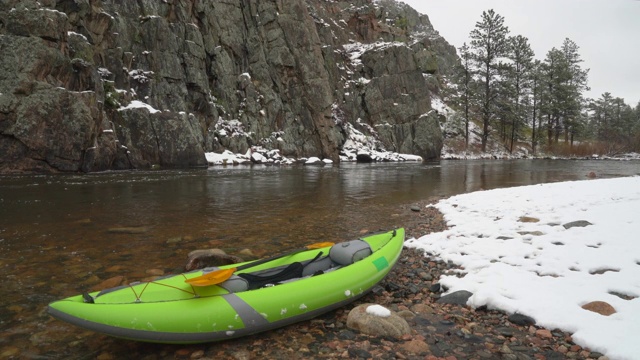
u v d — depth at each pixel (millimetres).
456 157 46594
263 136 33719
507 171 26266
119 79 24656
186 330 3484
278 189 15914
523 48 51938
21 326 4164
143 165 23594
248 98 33281
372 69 44594
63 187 14617
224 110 31781
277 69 35625
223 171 23312
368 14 52719
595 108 83938
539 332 4008
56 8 21453
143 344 3848
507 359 3570
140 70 26328
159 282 3949
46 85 18766
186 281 3719
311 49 37031
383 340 3900
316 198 13648
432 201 13062
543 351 3701
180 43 28531
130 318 3352
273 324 3900
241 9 34219
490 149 51219
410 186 17422
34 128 18453
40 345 3797
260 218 10133
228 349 3748
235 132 31438
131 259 6520
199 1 30969
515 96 49812
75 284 5359
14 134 18094
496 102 49469
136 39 26531
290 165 30719
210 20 31984
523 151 52688
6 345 3777
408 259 6637
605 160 43062
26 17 18766
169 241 7715
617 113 81375
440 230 8828
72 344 3832
